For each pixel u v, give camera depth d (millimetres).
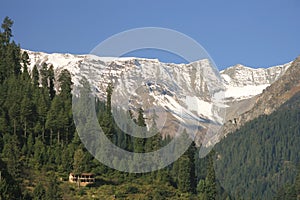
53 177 130875
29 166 135000
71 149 137875
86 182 131875
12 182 112938
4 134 141750
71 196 124938
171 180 140125
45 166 136250
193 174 142375
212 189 142750
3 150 134625
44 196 117125
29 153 139750
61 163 137625
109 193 129125
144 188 133875
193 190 140500
